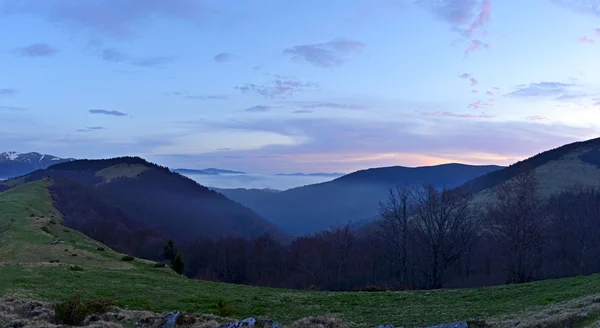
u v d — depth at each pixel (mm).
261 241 114375
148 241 114188
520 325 19188
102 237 103250
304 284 91188
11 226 64688
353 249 95875
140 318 23156
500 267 79312
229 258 110062
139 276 43469
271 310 31656
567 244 86750
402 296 36000
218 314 29281
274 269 106500
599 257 77750
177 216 167375
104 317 22984
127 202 162875
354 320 27984
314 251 92625
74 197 133125
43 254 51219
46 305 24297
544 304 26547
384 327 22797
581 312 19000
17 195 105812
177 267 59438
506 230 67750
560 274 76500
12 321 19594
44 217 80250
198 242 120000
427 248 63844
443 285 76000
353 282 87688
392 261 83000
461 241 63719
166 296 33938
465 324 20859
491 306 29016
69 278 36875
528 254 71938
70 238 66125
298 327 22938
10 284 31078
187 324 22594
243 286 44094
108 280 38719
